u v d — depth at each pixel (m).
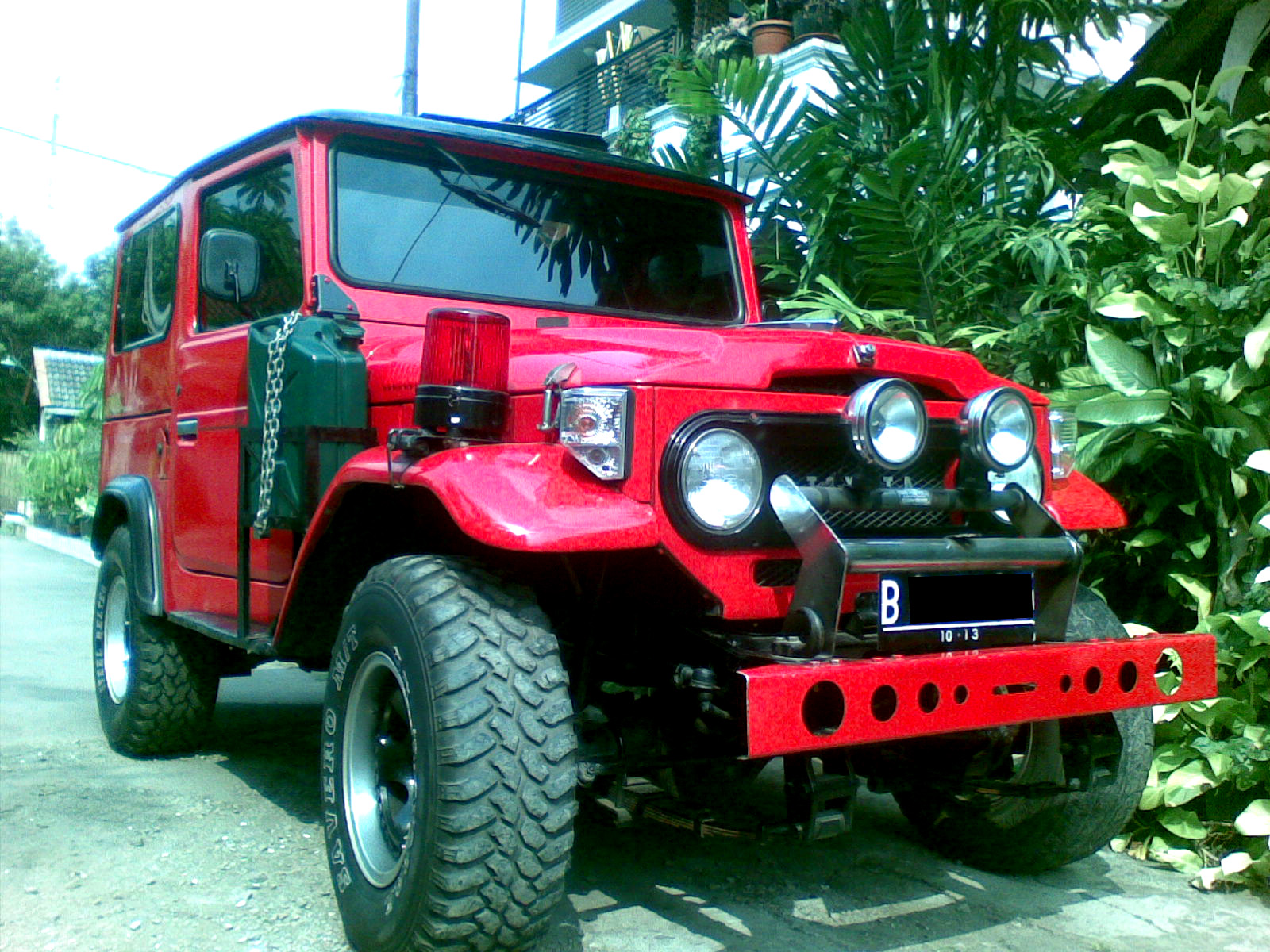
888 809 3.96
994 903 3.09
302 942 2.74
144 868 3.21
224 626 3.59
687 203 4.11
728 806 2.99
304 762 4.42
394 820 2.60
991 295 5.30
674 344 2.75
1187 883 3.27
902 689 2.31
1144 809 3.45
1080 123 6.02
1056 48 6.14
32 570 12.22
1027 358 4.51
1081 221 4.81
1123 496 4.04
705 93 5.57
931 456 2.76
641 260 3.92
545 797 2.29
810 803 2.57
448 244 3.58
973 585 2.59
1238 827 3.18
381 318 3.37
